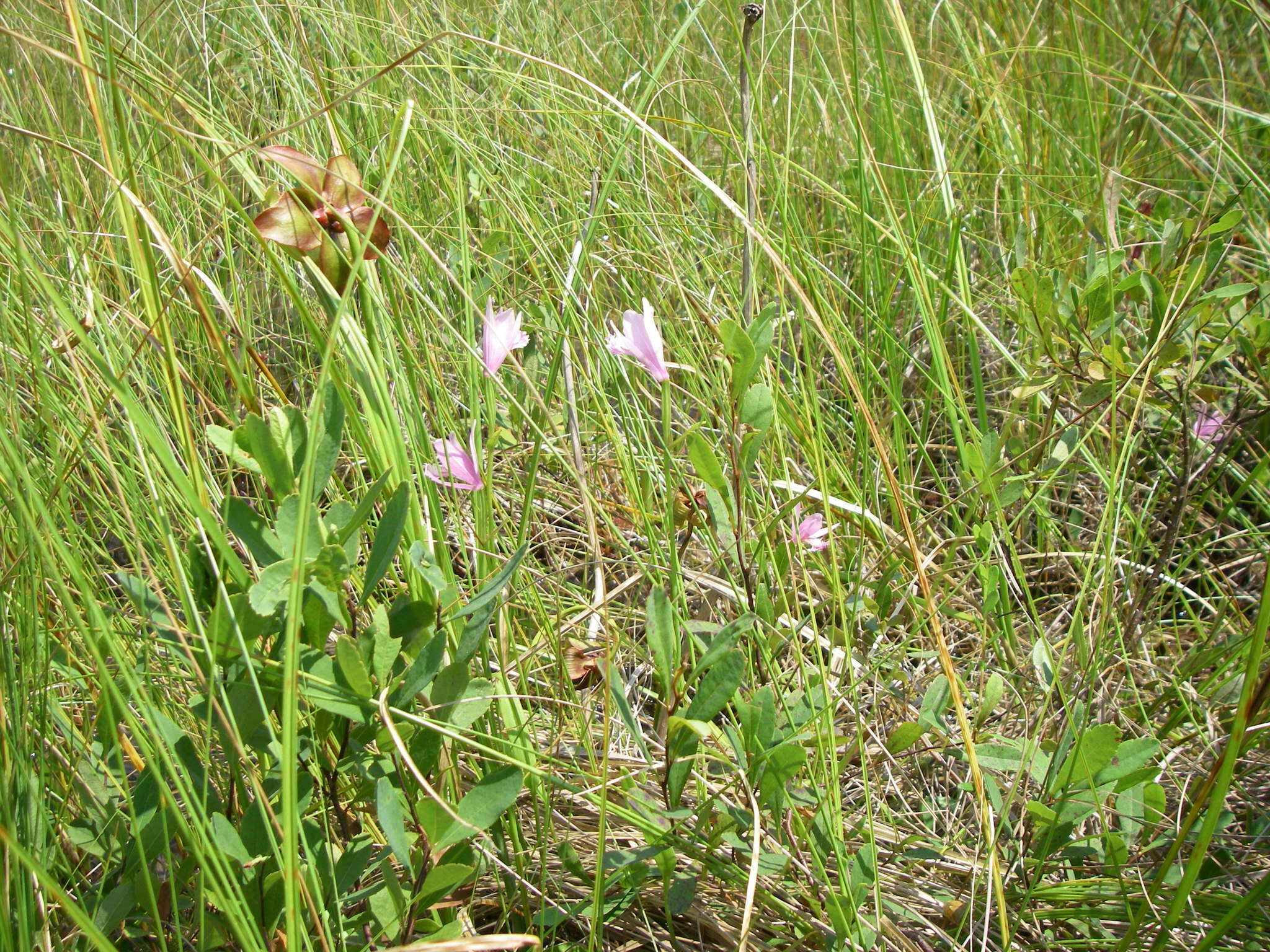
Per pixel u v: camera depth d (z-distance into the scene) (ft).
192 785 1.69
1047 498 2.69
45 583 1.95
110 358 2.15
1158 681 2.36
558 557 2.65
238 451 1.67
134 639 1.97
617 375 2.66
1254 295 2.91
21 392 2.31
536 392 2.24
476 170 2.91
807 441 2.39
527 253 2.81
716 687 1.80
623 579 2.61
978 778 1.87
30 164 2.93
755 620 1.88
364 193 1.79
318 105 2.94
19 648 1.80
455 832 1.67
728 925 1.94
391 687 1.73
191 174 2.95
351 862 1.73
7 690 1.72
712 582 2.37
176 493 2.04
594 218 2.54
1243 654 2.25
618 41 3.88
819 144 3.78
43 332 2.23
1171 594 2.75
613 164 2.63
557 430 2.56
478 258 2.95
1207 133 3.59
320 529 1.66
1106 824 1.91
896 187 3.42
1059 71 3.99
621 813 1.81
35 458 2.06
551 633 2.15
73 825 1.75
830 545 2.12
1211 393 2.75
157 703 1.93
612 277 3.05
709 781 2.04
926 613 2.27
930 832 2.13
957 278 3.02
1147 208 3.44
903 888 1.99
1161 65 4.18
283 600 1.59
